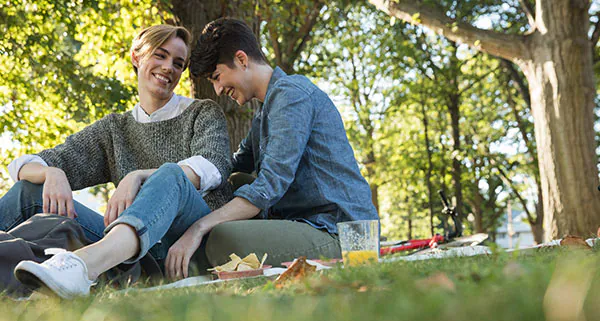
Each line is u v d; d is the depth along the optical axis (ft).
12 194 8.65
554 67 30.25
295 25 41.47
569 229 29.50
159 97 10.98
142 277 7.97
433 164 67.92
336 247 9.30
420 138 71.20
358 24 58.39
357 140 70.33
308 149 10.02
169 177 7.56
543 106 30.60
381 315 1.86
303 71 49.80
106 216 7.89
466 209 81.05
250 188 9.15
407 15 32.76
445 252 6.79
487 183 76.64
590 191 29.60
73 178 10.96
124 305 2.89
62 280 5.01
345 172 10.03
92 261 5.82
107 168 11.39
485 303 1.81
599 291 1.69
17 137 35.65
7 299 4.51
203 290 4.35
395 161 73.20
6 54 32.91
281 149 9.43
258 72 10.50
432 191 73.00
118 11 29.07
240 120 20.01
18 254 6.20
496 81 67.36
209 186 9.73
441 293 1.97
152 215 6.89
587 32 30.66
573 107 29.96
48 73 35.06
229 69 10.39
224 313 2.15
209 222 8.68
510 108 68.64
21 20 32.24
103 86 34.27
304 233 9.14
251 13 21.35
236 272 7.06
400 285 2.44
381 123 70.33
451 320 1.75
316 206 9.91
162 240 8.71
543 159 30.73
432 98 64.95
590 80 30.40
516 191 70.79
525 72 31.58
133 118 11.16
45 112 36.27
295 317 1.95
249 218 9.34
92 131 11.23
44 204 8.54
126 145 11.16
